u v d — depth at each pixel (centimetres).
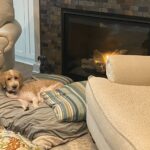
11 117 221
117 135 141
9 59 296
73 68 325
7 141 176
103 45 302
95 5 286
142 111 156
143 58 193
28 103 235
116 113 154
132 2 266
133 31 276
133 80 188
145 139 133
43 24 324
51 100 229
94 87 182
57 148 202
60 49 321
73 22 304
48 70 335
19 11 352
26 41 359
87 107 198
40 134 205
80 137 214
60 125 211
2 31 263
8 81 244
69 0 298
